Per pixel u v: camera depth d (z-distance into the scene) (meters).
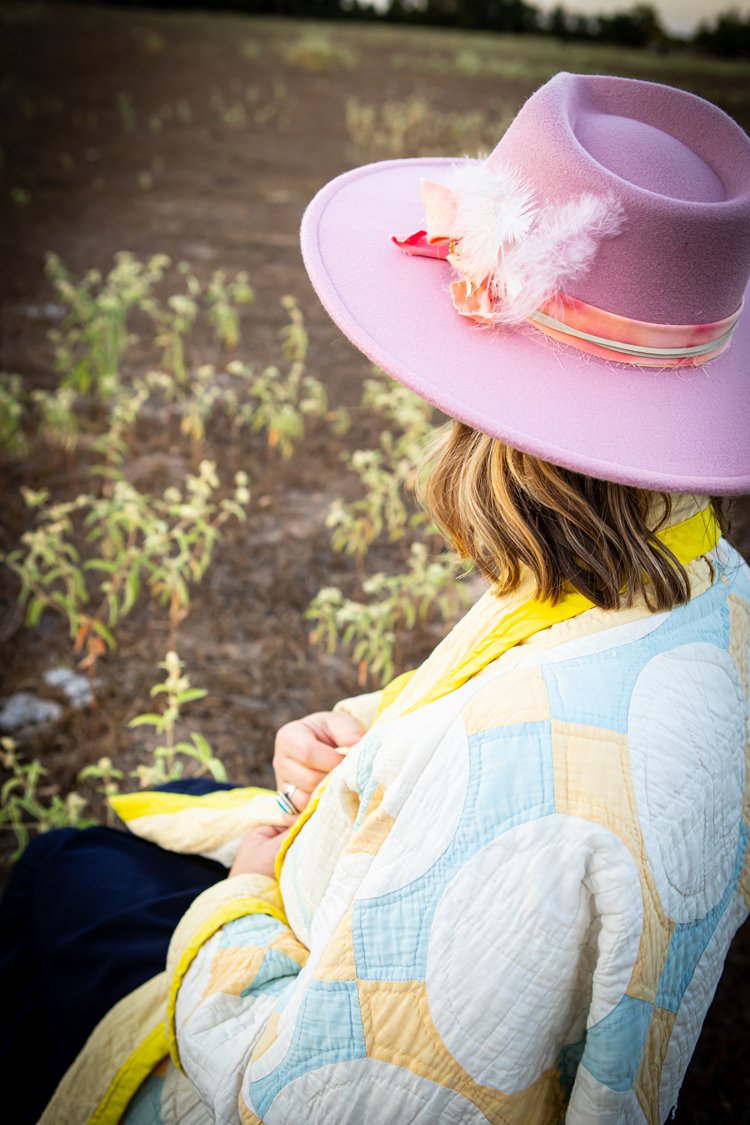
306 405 4.52
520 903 0.84
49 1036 1.43
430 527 3.87
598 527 0.92
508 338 0.98
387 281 1.05
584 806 0.84
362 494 4.40
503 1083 0.89
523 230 0.92
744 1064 2.15
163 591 3.61
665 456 0.91
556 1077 0.94
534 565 0.96
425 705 1.01
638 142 0.95
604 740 0.86
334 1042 0.94
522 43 25.73
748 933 2.51
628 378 0.95
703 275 0.92
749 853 1.05
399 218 1.16
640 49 27.22
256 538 4.01
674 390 0.95
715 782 0.92
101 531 3.57
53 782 2.82
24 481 4.25
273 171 10.16
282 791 1.42
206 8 26.59
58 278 6.23
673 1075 0.96
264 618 3.56
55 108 12.39
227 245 7.79
